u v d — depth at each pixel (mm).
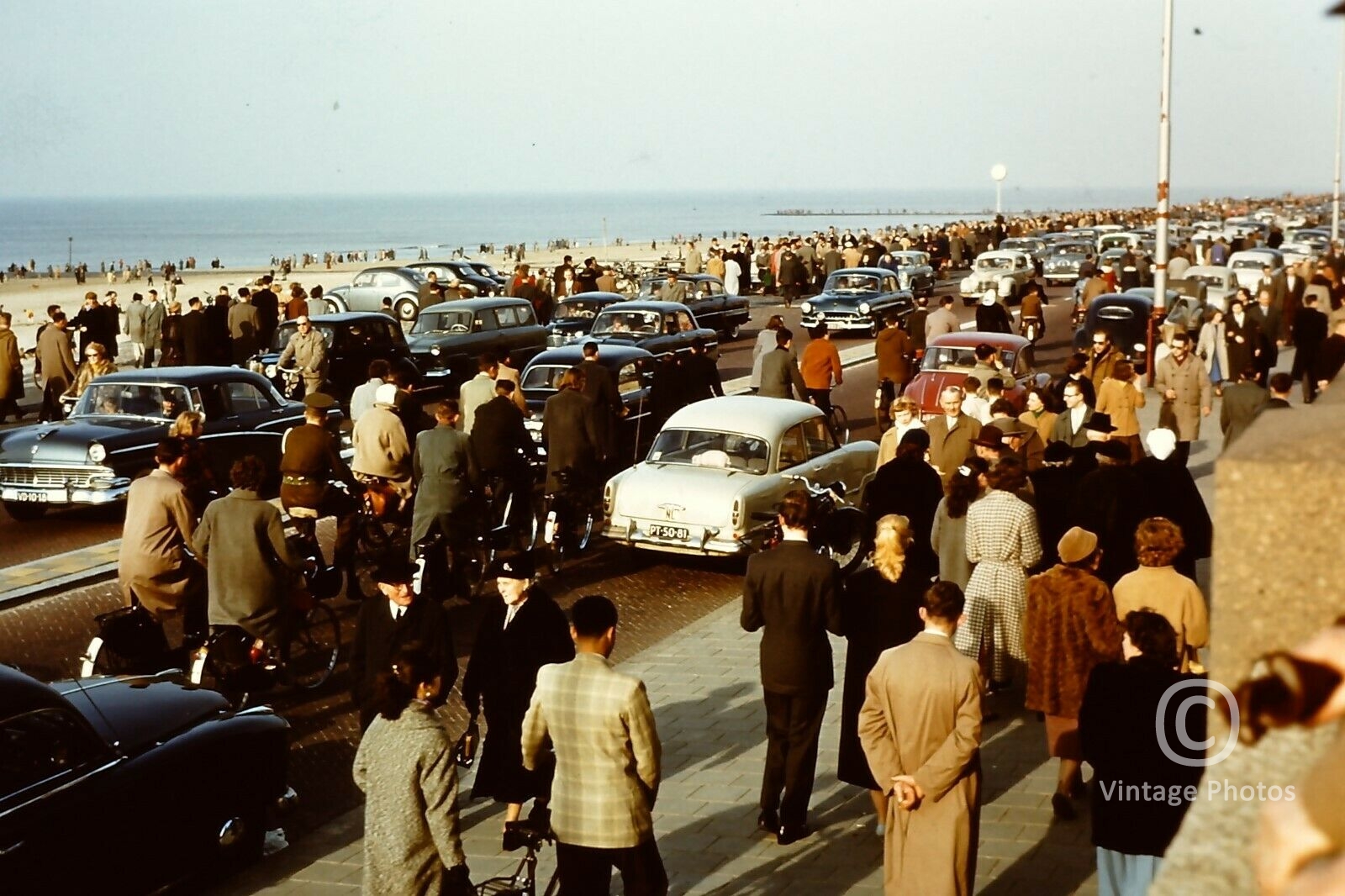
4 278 89812
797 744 7445
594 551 14766
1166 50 24094
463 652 11500
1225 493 1613
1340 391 2186
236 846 7203
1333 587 1568
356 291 39469
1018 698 9656
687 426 14047
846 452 14609
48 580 13203
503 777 7496
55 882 6176
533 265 80250
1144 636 5688
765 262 51625
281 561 9523
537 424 18922
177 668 9758
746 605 7457
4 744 6133
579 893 5879
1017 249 53562
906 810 5941
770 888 6926
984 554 8773
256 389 16656
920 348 24125
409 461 13672
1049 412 13703
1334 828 944
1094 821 5750
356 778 5727
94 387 16094
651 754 5781
